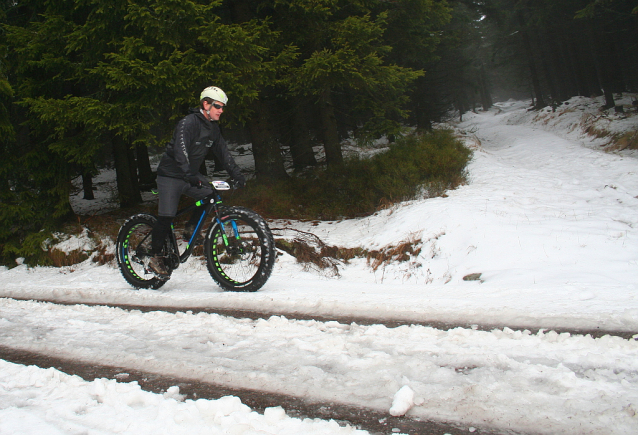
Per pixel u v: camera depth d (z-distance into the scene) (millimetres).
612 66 25016
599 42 24219
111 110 7016
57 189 7598
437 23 11812
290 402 1762
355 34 8852
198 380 2018
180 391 1913
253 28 8312
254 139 11375
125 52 6949
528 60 33188
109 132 8359
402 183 8898
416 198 8648
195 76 7145
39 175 7586
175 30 7070
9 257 7258
